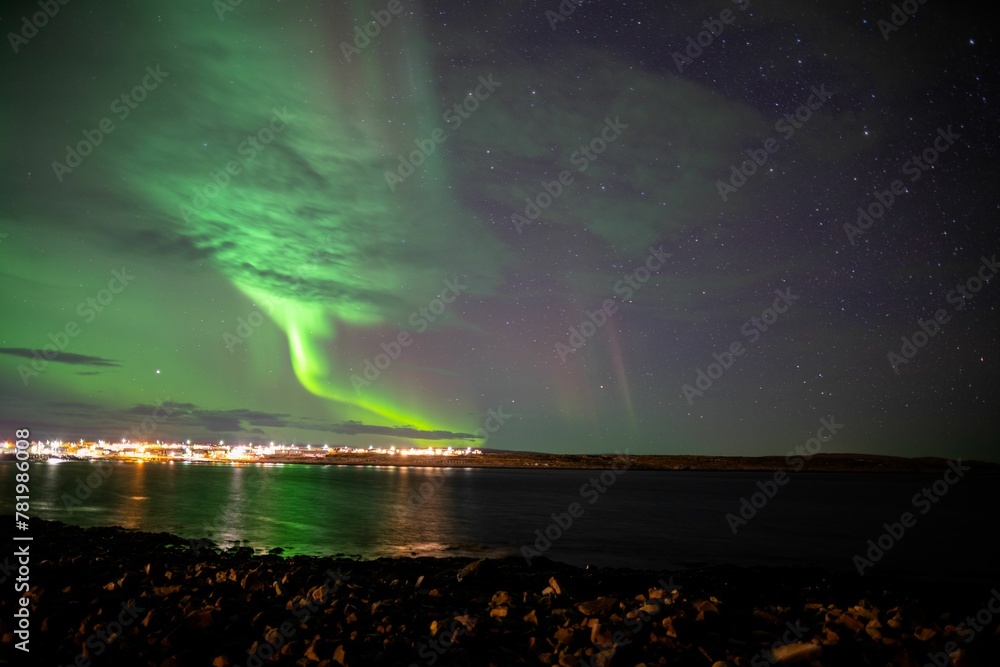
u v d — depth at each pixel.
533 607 10.80
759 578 18.03
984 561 26.12
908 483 140.38
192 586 11.75
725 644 8.56
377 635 8.82
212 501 48.25
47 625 9.05
